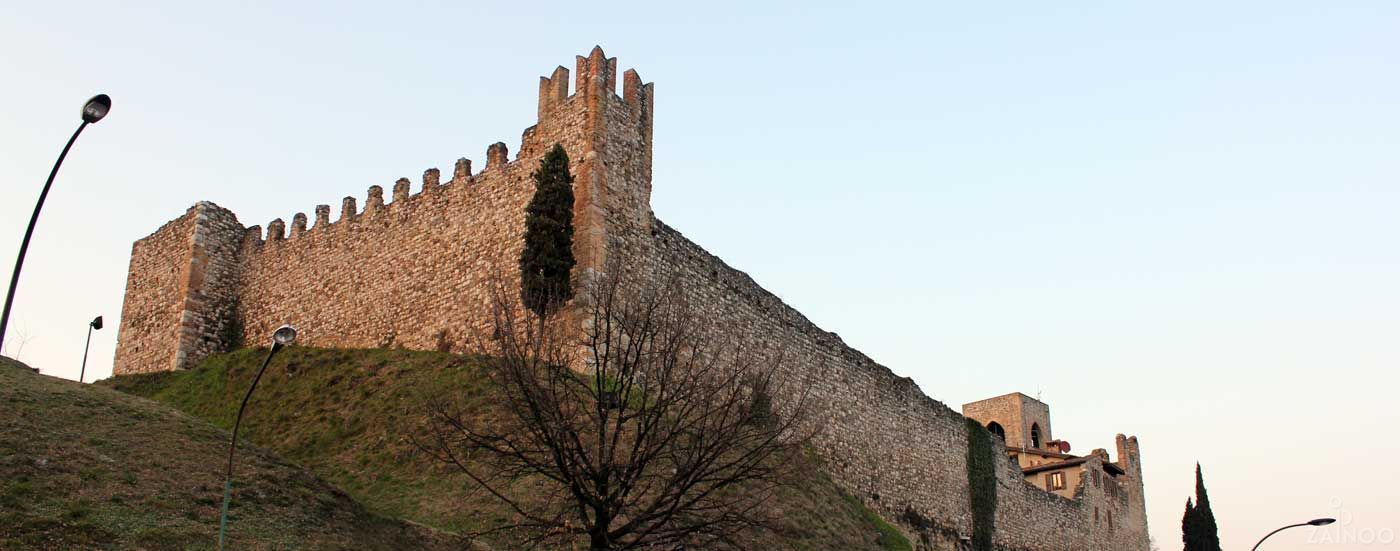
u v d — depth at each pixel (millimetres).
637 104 50875
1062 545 76625
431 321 50688
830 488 51656
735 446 33344
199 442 34219
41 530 26078
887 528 52812
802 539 42219
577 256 45594
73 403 35000
